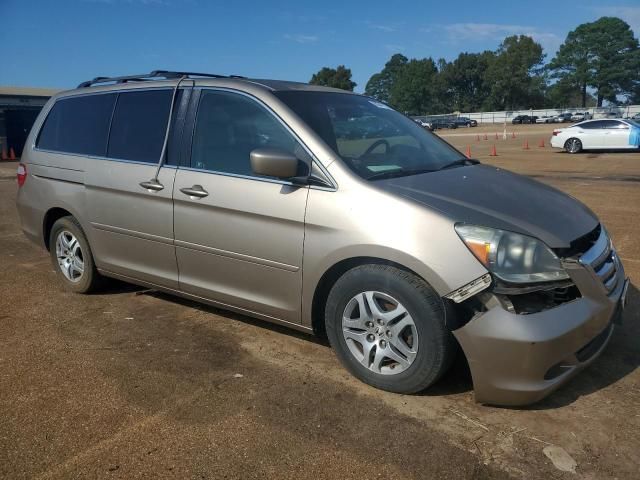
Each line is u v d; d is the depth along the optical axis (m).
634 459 2.66
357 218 3.15
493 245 2.85
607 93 101.56
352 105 4.10
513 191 3.43
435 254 2.92
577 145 21.14
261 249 3.56
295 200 3.38
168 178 4.00
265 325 4.28
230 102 3.87
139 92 4.43
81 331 4.21
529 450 2.73
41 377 3.49
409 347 3.14
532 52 108.25
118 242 4.46
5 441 2.83
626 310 4.41
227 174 3.73
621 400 3.15
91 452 2.74
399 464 2.63
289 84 4.04
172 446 2.79
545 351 2.79
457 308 2.96
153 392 3.30
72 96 5.00
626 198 9.97
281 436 2.86
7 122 25.67
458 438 2.82
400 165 3.64
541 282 2.83
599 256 3.12
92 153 4.64
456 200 3.12
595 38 100.75
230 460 2.68
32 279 5.53
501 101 107.19
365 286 3.19
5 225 8.44
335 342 3.42
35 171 5.12
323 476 2.56
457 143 32.81
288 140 3.54
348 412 3.06
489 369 2.87
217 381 3.43
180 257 4.05
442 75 110.38
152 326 4.29
